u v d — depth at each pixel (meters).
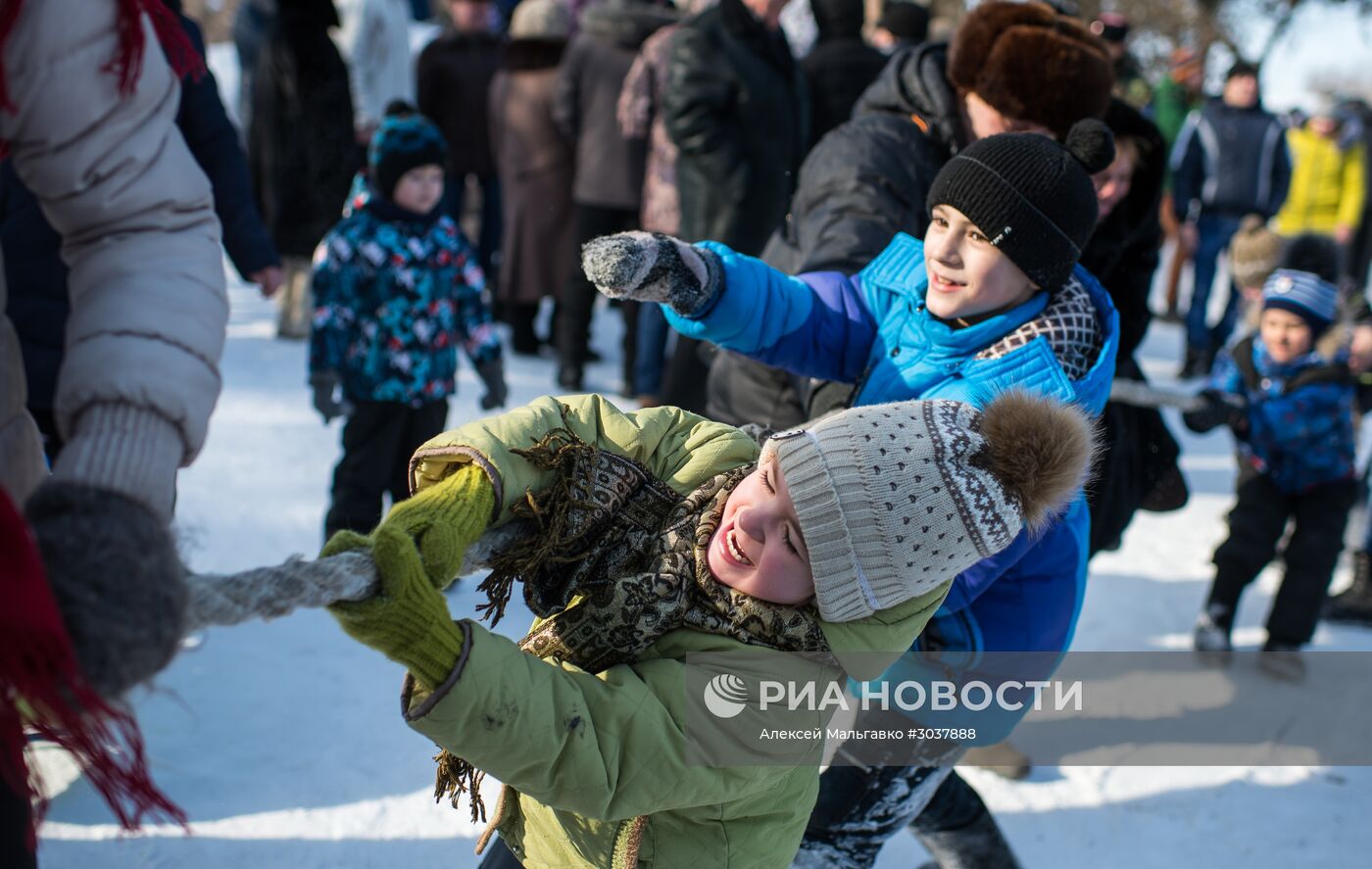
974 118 2.62
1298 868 3.04
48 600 1.05
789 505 1.59
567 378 6.52
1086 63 2.49
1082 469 1.69
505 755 1.46
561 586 1.66
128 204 1.36
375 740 3.21
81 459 1.25
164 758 3.04
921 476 1.58
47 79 1.30
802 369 2.32
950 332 2.13
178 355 1.33
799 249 2.67
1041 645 2.22
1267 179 8.29
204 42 3.53
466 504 1.50
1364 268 9.78
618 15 6.37
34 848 1.29
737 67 5.06
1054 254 2.07
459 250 4.24
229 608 1.21
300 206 6.77
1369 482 4.78
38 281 2.70
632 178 6.39
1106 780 3.38
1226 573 4.14
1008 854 2.55
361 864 2.72
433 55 7.63
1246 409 4.10
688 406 4.51
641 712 1.54
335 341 4.05
